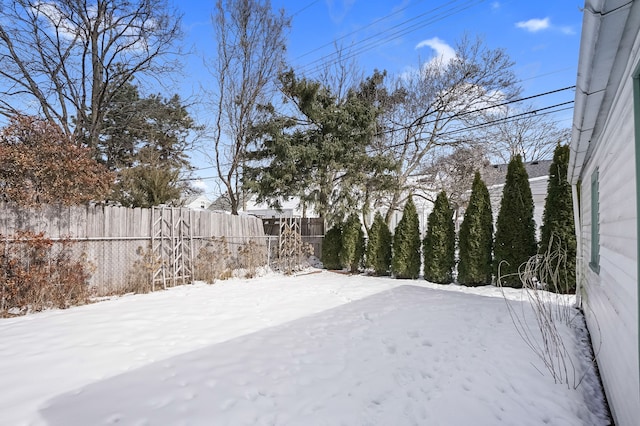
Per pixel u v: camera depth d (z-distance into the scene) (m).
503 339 3.94
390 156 11.24
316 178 10.91
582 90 2.12
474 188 7.96
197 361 3.28
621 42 1.65
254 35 11.84
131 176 9.35
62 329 4.18
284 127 11.00
